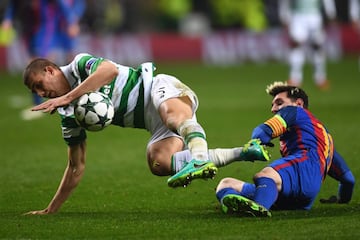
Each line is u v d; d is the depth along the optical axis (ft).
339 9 293.02
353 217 64.54
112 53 278.87
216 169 61.57
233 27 303.68
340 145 110.52
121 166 101.65
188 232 60.44
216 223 63.31
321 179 66.23
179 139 69.10
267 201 62.95
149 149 69.15
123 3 298.35
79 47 271.69
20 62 265.95
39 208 76.23
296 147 66.80
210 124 138.51
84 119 65.72
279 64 280.92
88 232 61.57
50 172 98.84
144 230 61.77
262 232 59.31
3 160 108.88
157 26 309.83
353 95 183.11
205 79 232.53
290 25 206.18
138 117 70.13
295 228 60.34
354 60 282.56
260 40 289.74
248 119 144.05
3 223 65.87
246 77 236.43
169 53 290.15
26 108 176.76
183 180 61.72
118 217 68.08
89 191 85.15
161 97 67.82
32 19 166.40
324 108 156.87
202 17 305.32
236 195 62.49
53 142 125.70
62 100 64.44
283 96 70.13
